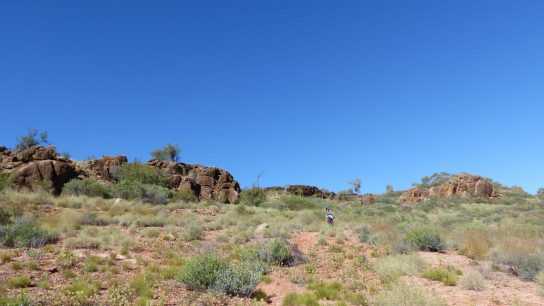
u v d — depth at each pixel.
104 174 43.75
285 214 33.94
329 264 15.32
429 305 9.27
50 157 40.62
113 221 22.27
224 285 10.47
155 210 29.11
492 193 69.50
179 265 13.44
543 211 46.19
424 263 14.66
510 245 16.92
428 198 69.69
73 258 12.70
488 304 10.12
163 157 68.56
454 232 23.03
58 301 8.46
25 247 14.52
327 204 54.75
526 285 12.38
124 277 11.36
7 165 37.28
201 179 50.47
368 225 26.22
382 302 9.55
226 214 30.30
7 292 9.22
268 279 12.27
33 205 24.98
